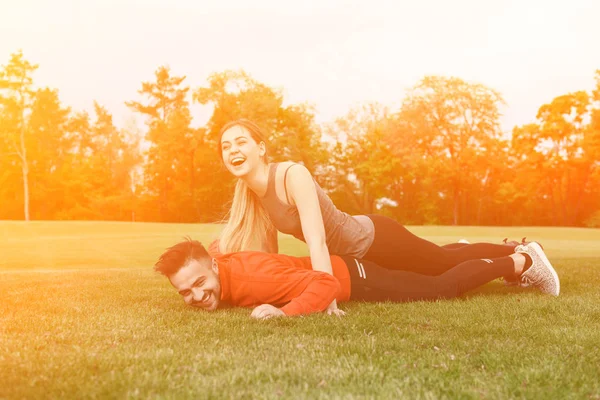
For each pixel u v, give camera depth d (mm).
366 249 4121
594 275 5820
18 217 48000
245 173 3758
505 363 2230
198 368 2141
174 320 3225
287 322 3062
